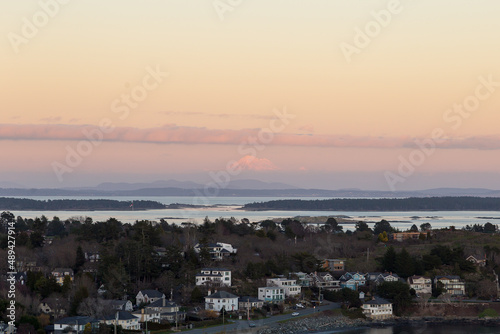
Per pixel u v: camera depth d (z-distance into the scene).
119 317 177.50
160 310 192.12
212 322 191.62
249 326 190.88
